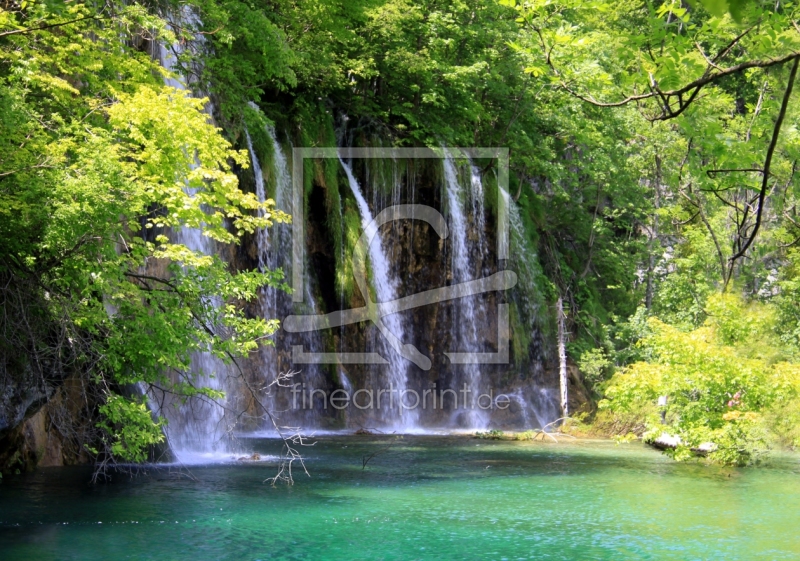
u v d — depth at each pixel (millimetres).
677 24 7230
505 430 31078
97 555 10148
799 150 8172
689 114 8289
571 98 33875
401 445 23969
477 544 11328
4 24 11992
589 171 36594
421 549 11000
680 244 36719
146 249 13438
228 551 10586
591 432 28875
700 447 21062
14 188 11844
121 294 13062
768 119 8180
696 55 8094
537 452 22516
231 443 22109
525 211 36875
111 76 14797
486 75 33125
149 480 15453
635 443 25438
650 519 13133
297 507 13516
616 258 38844
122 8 15719
